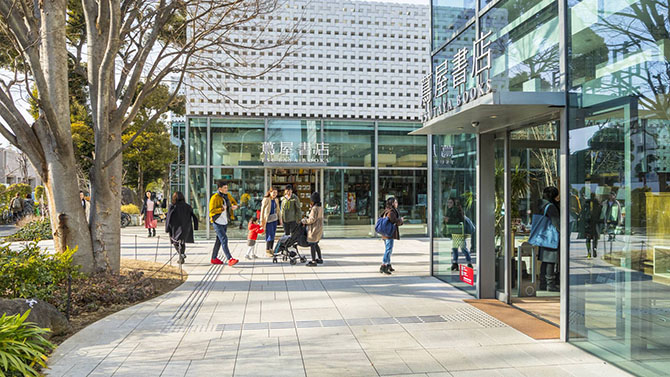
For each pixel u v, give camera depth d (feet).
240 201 53.88
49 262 20.10
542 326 18.26
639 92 13.19
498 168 23.17
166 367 13.79
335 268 32.71
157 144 101.35
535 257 23.61
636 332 13.41
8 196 88.07
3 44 28.37
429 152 29.78
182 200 33.04
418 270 31.81
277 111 53.83
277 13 53.01
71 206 24.54
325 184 55.62
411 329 17.84
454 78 20.71
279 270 31.78
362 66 55.47
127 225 80.59
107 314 19.94
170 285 26.25
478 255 23.16
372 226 56.34
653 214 12.81
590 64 15.10
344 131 55.67
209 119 53.26
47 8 23.45
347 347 15.67
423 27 56.85
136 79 27.37
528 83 18.95
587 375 13.38
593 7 14.96
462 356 14.87
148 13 29.94
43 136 24.30
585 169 15.39
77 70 31.96
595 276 15.02
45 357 12.64
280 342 16.20
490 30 22.04
